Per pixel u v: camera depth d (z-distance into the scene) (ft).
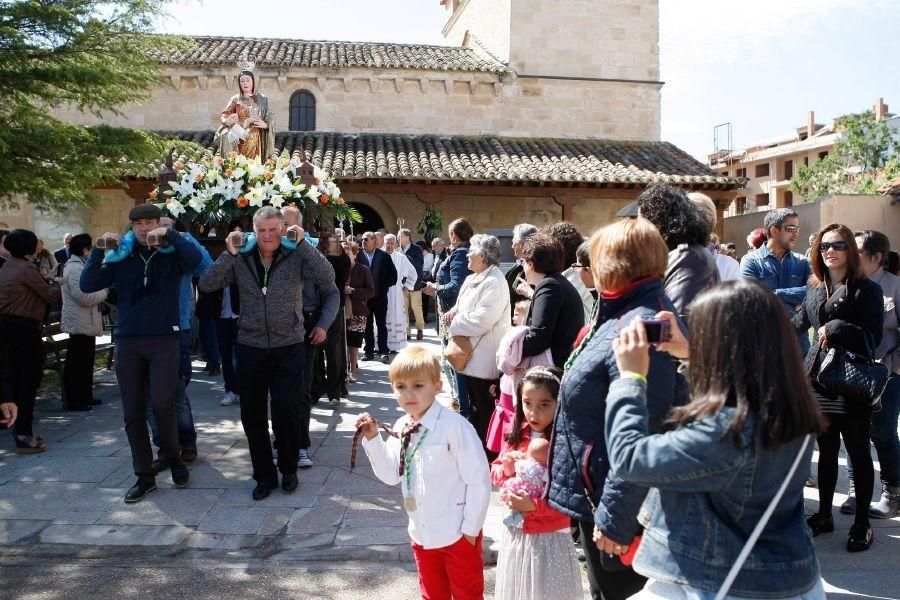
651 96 74.49
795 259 19.61
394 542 15.60
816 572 6.77
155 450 22.26
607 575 9.42
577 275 19.27
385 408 28.12
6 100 37.70
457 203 68.18
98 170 38.75
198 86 66.69
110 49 40.68
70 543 15.64
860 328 15.12
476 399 18.93
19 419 21.79
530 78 72.28
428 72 69.62
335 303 19.58
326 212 26.96
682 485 6.59
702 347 6.76
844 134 135.74
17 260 21.97
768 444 6.40
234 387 28.35
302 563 14.93
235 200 25.48
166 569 14.64
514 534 11.25
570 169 62.85
